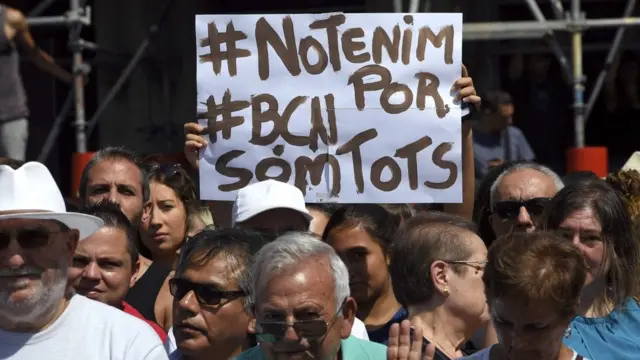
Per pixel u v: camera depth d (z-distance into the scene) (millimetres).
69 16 12414
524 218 7953
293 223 7715
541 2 14477
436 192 8156
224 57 8305
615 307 6934
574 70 11891
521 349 5586
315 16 8258
